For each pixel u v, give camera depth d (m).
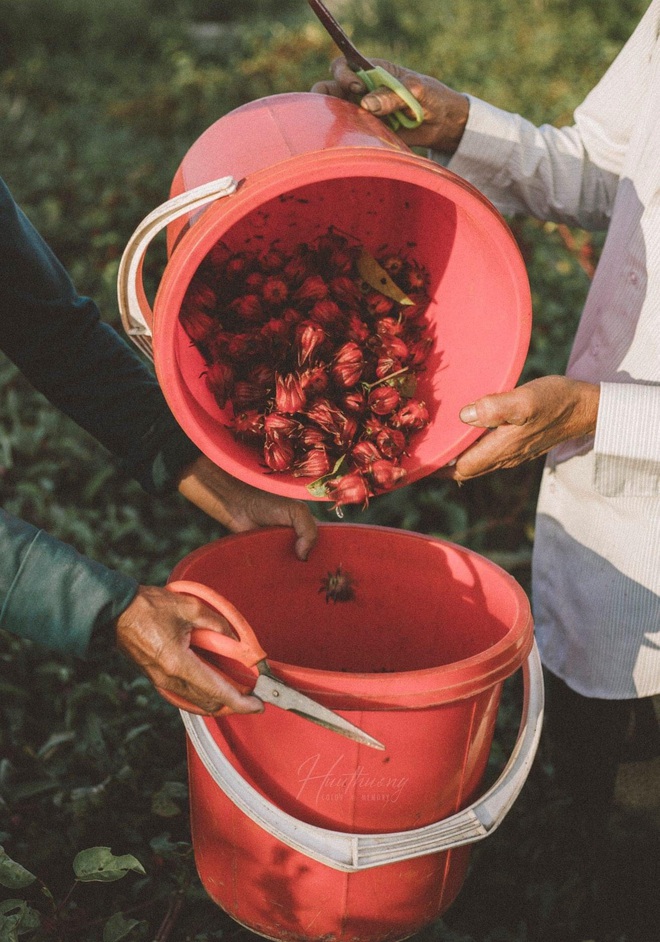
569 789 2.06
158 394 1.71
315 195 1.65
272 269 1.64
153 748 2.23
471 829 1.36
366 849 1.33
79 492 3.46
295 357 1.54
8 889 1.85
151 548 3.14
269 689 1.24
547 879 2.00
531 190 1.96
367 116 1.56
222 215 1.26
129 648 1.25
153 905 1.87
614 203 1.88
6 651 2.55
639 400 1.49
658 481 1.57
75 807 1.99
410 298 1.67
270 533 1.65
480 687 1.29
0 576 1.21
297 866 1.40
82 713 2.35
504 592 1.54
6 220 1.53
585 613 1.80
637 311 1.64
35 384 1.71
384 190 1.65
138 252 1.37
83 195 6.19
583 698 1.89
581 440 1.76
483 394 1.48
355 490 1.45
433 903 1.50
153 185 6.23
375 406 1.54
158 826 2.04
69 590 1.21
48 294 1.62
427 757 1.34
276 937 1.50
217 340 1.59
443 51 8.92
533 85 7.46
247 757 1.38
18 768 2.20
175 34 13.02
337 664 1.81
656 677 1.75
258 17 14.36
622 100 1.82
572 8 9.37
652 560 1.70
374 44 10.31
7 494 3.34
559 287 4.36
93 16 13.23
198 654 1.32
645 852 1.92
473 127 1.89
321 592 1.75
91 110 9.02
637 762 1.88
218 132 1.50
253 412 1.52
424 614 1.72
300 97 1.54
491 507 3.24
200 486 1.69
